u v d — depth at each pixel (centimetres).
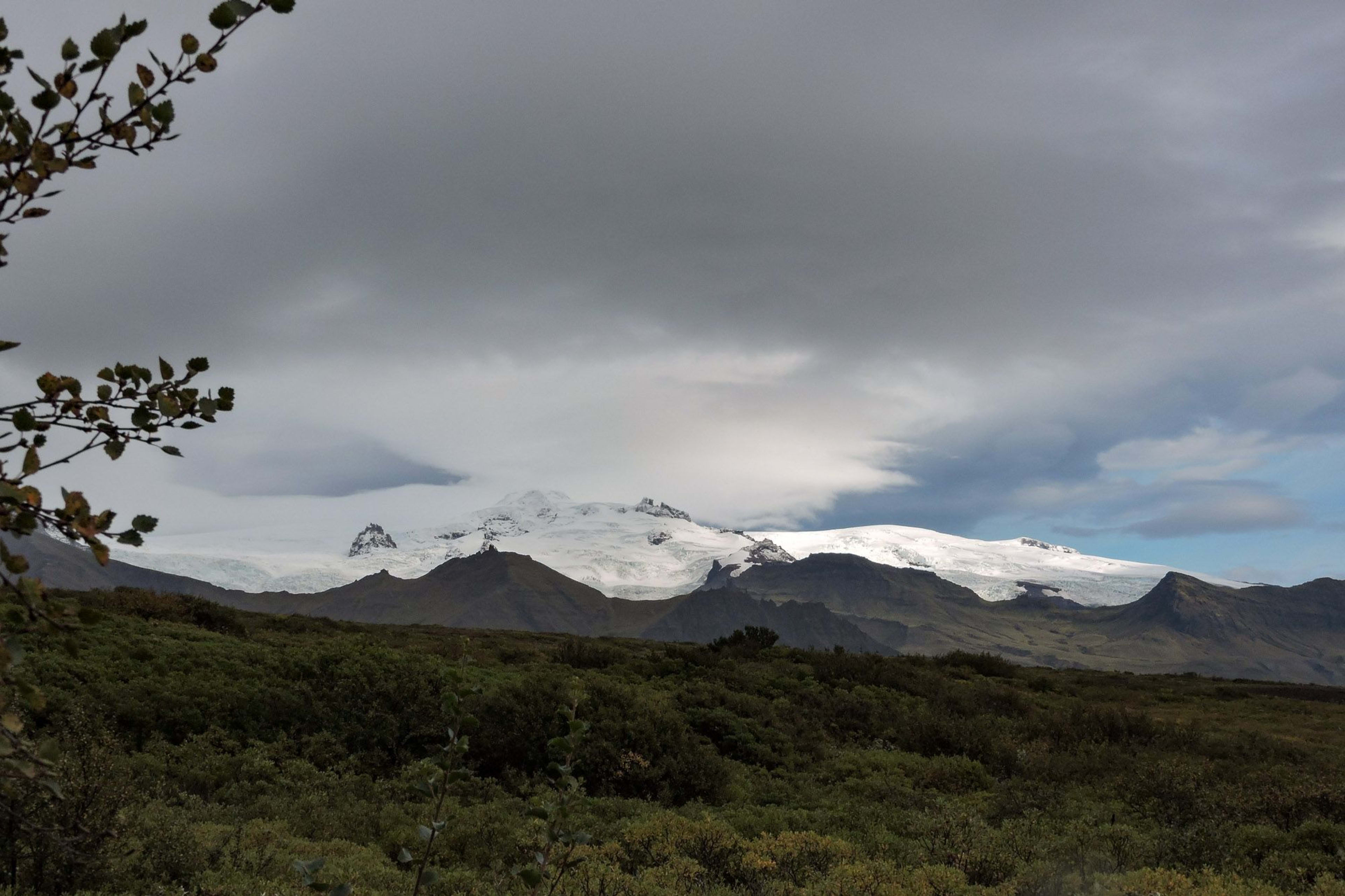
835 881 1062
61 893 785
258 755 1781
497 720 1984
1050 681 4962
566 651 3878
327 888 506
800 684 3644
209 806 1404
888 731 2852
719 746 2444
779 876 1145
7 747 282
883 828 1512
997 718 3272
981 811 1792
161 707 1898
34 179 279
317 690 2122
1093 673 6234
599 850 1182
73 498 284
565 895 923
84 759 876
